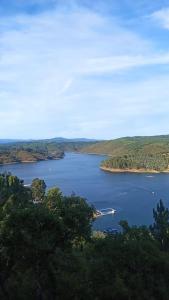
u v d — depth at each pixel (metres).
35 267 28.33
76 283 27.20
